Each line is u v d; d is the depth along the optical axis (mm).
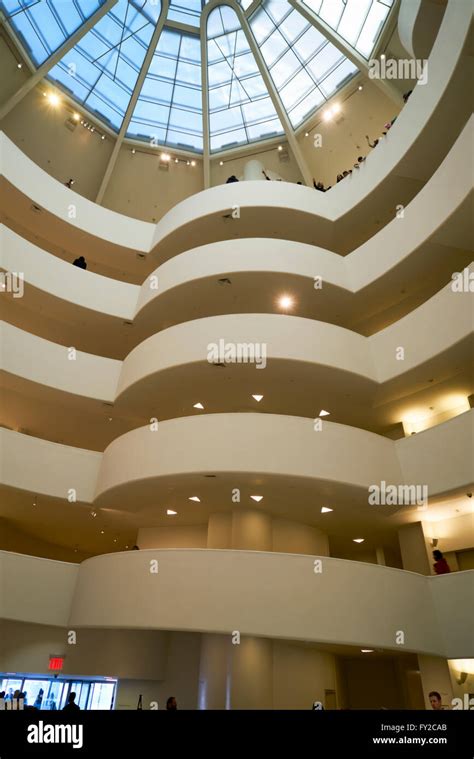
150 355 15633
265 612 10656
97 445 19875
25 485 14281
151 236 21859
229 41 22234
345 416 16641
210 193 20359
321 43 20859
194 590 11016
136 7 20719
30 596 12930
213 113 24297
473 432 11977
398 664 16469
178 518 15789
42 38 19750
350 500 13414
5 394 16719
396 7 17922
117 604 11555
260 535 13953
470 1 12617
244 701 11164
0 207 19297
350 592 11188
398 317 18234
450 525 14211
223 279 17078
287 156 24438
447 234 14078
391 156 17031
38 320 19109
